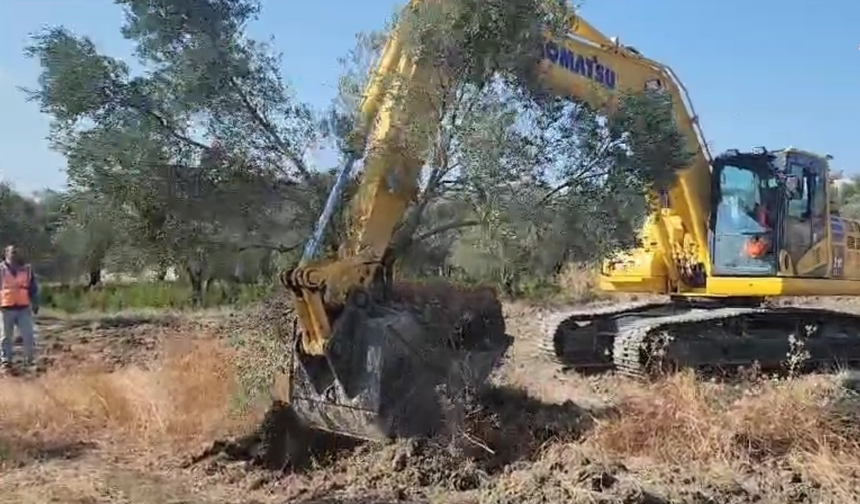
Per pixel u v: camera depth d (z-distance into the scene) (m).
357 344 6.31
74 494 5.75
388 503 5.65
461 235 7.30
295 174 7.09
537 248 6.75
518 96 6.89
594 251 6.93
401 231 7.00
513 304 16.95
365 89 6.99
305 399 6.54
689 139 10.31
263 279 7.19
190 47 6.79
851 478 5.92
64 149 6.70
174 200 6.74
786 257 10.16
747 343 10.63
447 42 6.69
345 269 6.36
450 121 6.75
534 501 5.50
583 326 11.30
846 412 6.84
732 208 10.36
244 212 6.93
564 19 7.29
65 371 9.70
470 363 6.59
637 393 8.37
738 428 6.54
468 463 6.05
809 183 10.47
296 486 6.03
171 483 6.13
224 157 6.88
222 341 8.40
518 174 6.61
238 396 6.96
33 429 7.50
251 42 7.04
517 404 7.21
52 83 6.62
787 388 7.60
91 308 17.81
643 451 6.42
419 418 6.29
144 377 8.30
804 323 11.17
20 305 11.14
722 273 10.41
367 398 6.24
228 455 6.68
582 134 6.94
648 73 9.53
